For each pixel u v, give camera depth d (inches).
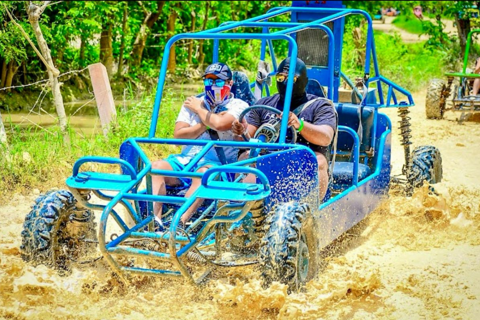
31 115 516.1
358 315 182.2
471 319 181.0
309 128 213.6
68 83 590.9
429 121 512.1
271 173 184.7
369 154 272.5
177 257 166.6
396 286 201.3
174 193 214.7
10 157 321.1
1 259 213.0
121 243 190.7
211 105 228.5
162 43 741.3
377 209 281.3
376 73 312.0
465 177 344.5
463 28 748.6
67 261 201.8
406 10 944.3
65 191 204.8
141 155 190.4
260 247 178.1
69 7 616.1
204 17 812.6
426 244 247.1
